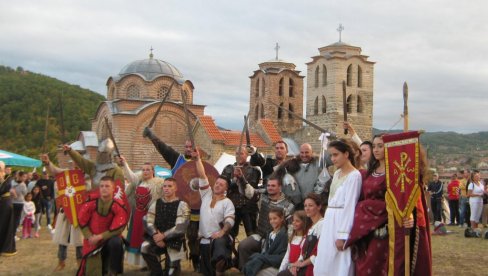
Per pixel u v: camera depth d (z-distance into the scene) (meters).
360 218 7.07
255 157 12.03
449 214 24.17
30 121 76.38
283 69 65.31
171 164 12.46
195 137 49.62
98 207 9.95
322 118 60.50
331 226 7.39
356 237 7.00
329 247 7.34
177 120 50.81
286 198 10.34
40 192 20.06
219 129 51.78
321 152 10.70
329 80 60.28
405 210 6.79
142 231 10.98
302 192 10.27
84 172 11.77
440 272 11.95
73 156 11.62
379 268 6.95
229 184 11.30
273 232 9.74
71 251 14.42
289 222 9.60
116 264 9.87
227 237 10.44
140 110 49.31
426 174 7.11
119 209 9.98
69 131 75.00
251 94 68.50
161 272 10.34
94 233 9.84
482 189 20.30
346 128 10.26
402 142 7.01
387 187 6.97
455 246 16.12
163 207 10.37
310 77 63.81
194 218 11.07
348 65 61.16
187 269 11.79
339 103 59.44
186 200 11.09
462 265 12.81
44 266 12.34
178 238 10.27
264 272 9.24
